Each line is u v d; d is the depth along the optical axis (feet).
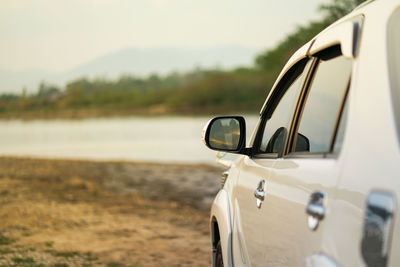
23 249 23.44
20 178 55.01
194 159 126.82
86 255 22.54
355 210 4.66
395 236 4.23
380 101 4.83
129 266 20.76
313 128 6.75
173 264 21.21
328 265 4.89
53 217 31.96
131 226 30.04
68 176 59.88
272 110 9.29
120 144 229.25
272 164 7.80
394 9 5.28
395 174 4.33
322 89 6.85
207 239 26.61
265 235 7.34
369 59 5.23
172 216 34.47
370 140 4.77
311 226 5.40
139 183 56.34
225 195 10.89
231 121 10.04
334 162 5.32
